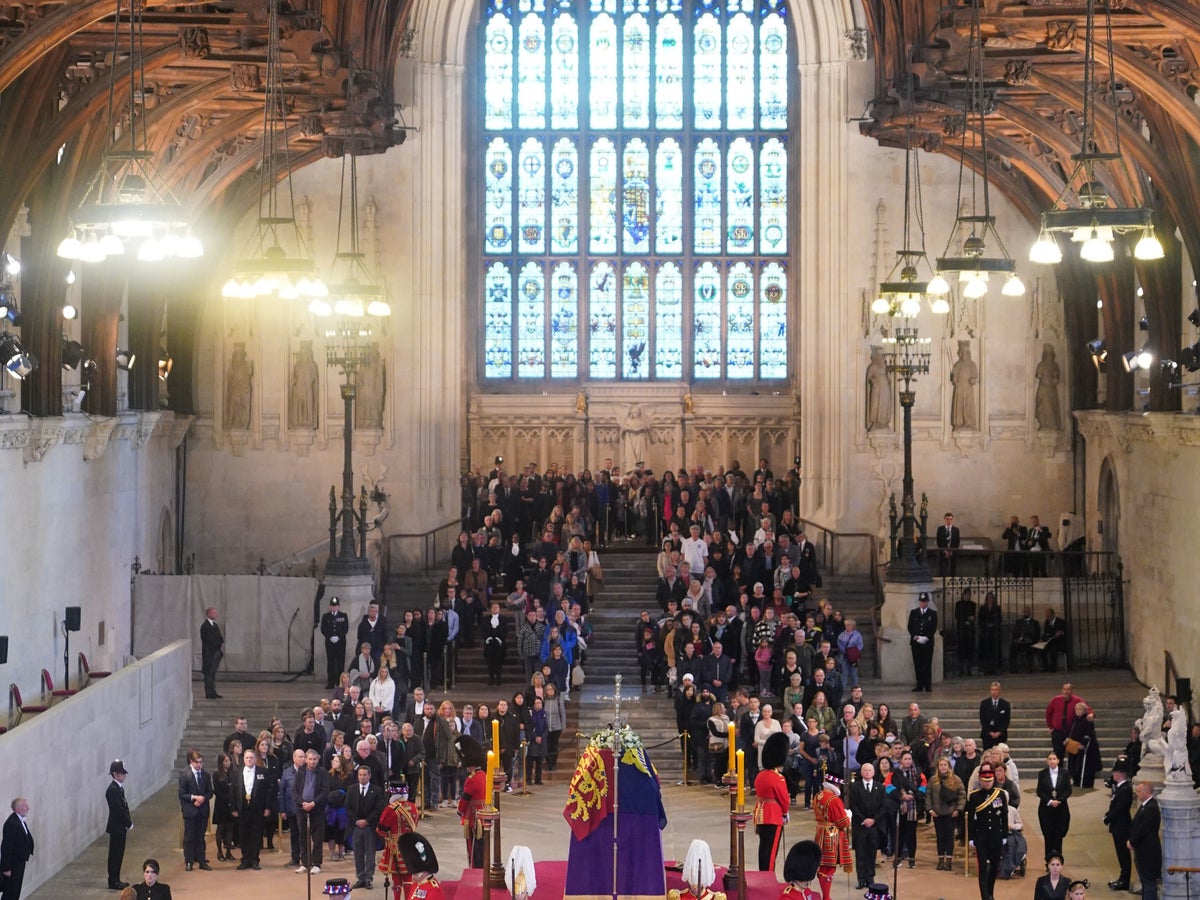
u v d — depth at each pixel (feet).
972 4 85.35
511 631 128.16
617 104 161.89
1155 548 119.55
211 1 89.56
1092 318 140.87
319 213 144.46
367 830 84.48
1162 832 81.10
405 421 145.89
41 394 103.19
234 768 88.89
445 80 146.10
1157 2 81.97
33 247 102.89
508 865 65.62
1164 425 112.68
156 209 64.34
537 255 161.89
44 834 85.87
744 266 161.89
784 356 161.38
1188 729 94.89
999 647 125.90
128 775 100.63
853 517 144.46
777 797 69.26
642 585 137.28
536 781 105.29
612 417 160.15
